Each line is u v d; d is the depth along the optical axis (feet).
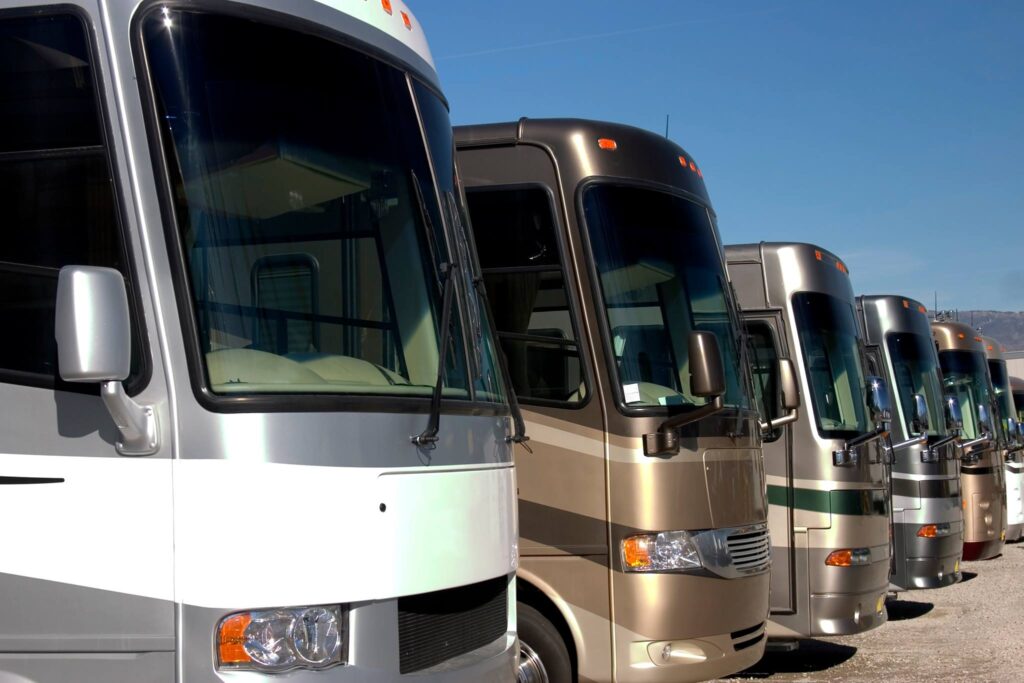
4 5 13.28
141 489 12.17
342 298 14.33
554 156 23.39
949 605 47.14
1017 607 46.06
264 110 14.14
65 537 12.23
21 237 12.87
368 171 15.28
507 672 15.53
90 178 12.82
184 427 12.25
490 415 15.89
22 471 12.37
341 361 13.92
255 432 12.46
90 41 13.03
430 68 17.62
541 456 22.36
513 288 23.18
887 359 44.93
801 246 34.68
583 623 21.74
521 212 23.40
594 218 23.11
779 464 32.94
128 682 12.04
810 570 32.30
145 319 12.41
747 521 23.49
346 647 12.85
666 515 21.79
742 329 25.75
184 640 12.03
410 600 13.75
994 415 58.80
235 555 12.21
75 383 12.37
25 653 12.16
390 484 13.46
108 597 12.12
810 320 34.01
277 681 12.24
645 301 23.30
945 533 43.19
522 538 22.22
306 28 15.01
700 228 25.38
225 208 13.33
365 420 13.34
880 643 38.63
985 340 71.31
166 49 13.35
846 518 32.40
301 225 14.11
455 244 16.42
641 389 22.43
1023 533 71.05
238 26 14.16
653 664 21.47
